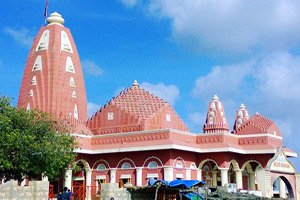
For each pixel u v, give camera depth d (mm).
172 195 32031
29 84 55781
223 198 29531
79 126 49438
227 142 47812
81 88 57094
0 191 24859
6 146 35531
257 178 46344
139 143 46000
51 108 53312
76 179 49031
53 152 37406
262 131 49188
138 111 51312
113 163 47625
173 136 45250
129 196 31344
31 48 58125
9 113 37656
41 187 25891
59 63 55531
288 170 45812
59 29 57469
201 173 48062
